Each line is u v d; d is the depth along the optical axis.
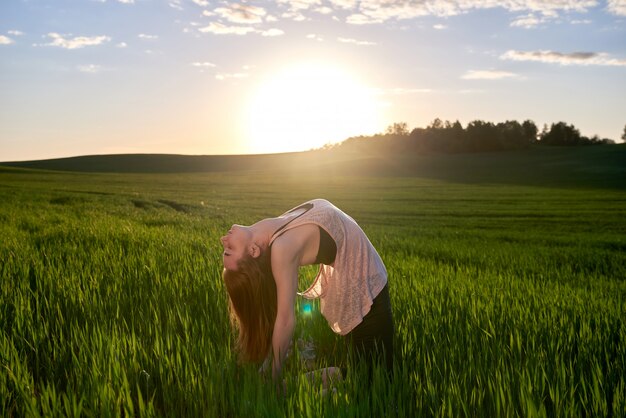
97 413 2.64
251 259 3.03
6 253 7.04
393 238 18.23
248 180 82.69
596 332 4.39
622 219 36.25
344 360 3.79
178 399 2.94
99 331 3.46
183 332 3.91
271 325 3.09
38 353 3.46
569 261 14.25
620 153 118.12
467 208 44.38
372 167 110.69
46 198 28.61
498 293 6.51
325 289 3.38
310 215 3.12
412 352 3.68
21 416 2.68
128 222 13.84
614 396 2.97
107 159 127.81
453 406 2.85
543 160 117.38
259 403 2.68
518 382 3.06
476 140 149.25
